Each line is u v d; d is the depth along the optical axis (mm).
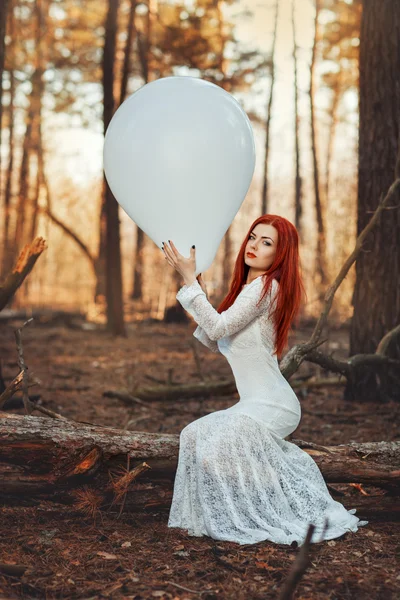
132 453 3314
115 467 3334
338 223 14984
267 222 3521
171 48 14953
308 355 5070
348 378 6070
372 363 5773
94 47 17156
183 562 2934
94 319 18188
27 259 5164
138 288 24391
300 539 3111
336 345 11172
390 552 3078
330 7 16328
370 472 3436
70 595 2621
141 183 3260
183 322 17609
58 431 3295
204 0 15141
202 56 15305
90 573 2812
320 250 13594
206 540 3172
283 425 3389
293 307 3438
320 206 17172
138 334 14633
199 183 3213
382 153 6414
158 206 3275
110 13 13516
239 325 3355
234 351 3445
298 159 18203
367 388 6633
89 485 3344
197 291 3336
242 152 3348
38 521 3330
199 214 3281
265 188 18750
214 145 3215
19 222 20578
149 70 16562
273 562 2918
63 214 29125
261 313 3416
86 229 28875
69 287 30406
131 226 26797
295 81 17812
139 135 3238
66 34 17344
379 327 6516
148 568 2873
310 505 3262
